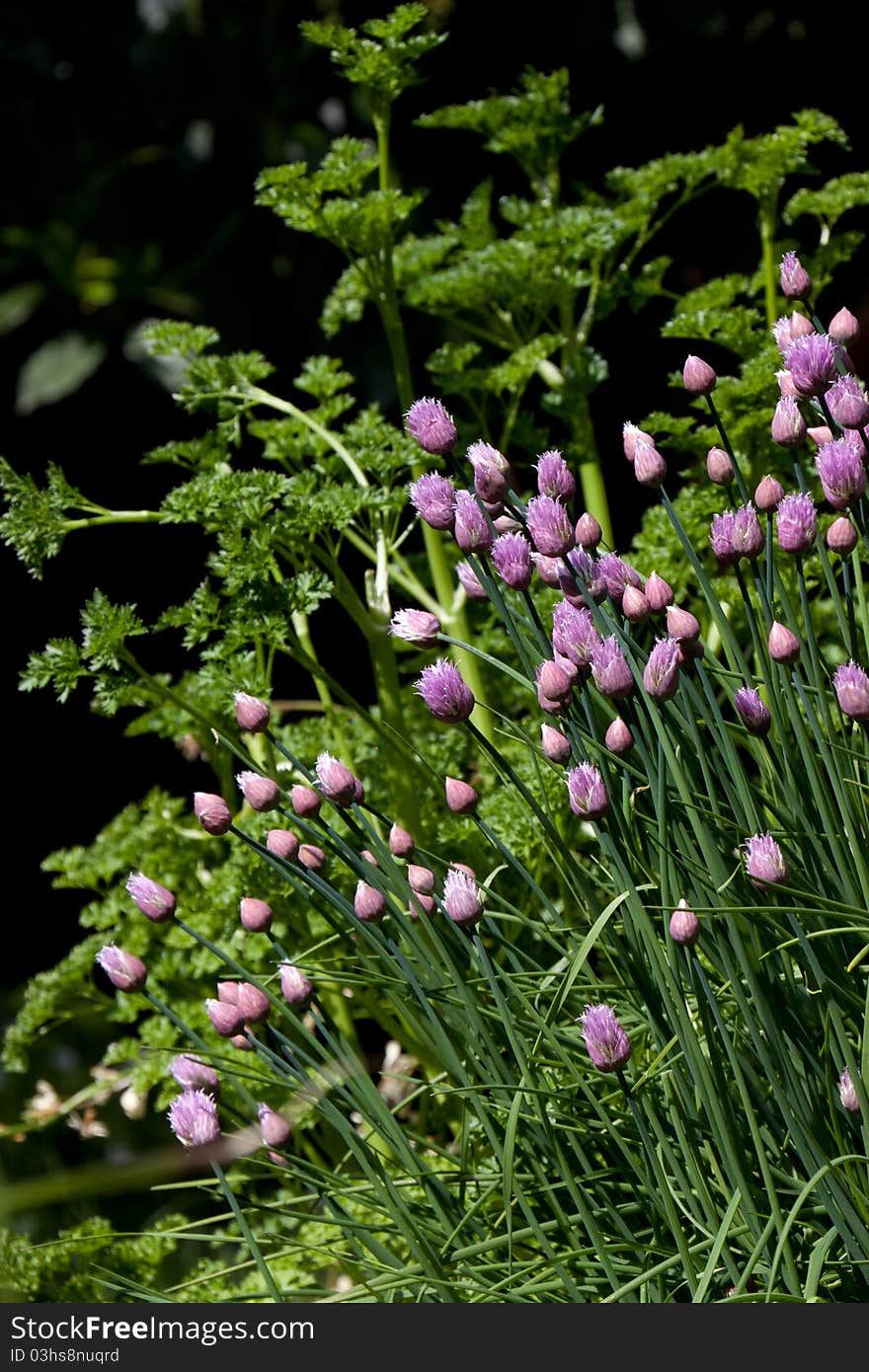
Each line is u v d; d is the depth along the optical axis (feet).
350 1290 7.17
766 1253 7.03
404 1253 7.82
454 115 10.44
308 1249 7.27
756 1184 7.17
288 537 8.50
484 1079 7.22
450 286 9.62
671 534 9.04
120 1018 8.98
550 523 7.10
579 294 12.49
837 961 7.20
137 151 17.31
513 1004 7.43
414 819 8.74
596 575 7.22
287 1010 7.18
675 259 15.05
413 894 7.23
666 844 6.95
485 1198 7.11
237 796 9.70
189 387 9.13
